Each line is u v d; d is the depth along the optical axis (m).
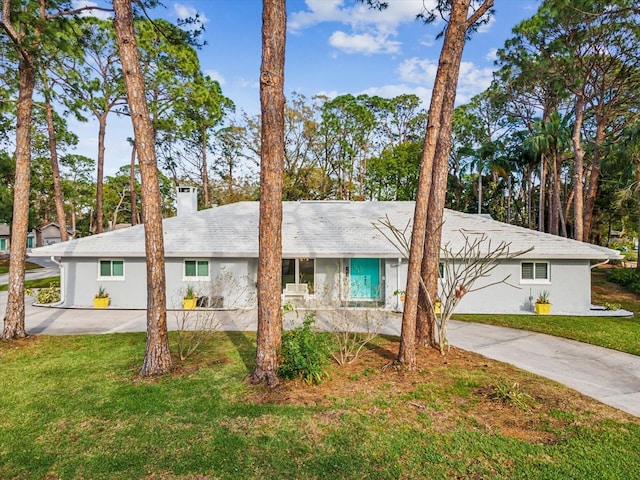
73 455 4.63
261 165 6.69
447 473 4.24
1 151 25.27
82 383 6.98
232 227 17.44
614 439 4.95
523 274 14.79
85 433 5.16
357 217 18.39
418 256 7.51
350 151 35.38
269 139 6.58
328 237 15.95
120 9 7.12
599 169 25.97
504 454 4.60
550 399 6.24
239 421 5.42
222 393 6.38
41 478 4.20
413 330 7.62
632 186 22.05
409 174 35.62
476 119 37.91
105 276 15.66
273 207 6.68
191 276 15.52
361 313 13.48
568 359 8.66
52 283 18.50
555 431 5.17
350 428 5.22
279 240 6.86
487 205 40.47
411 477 4.17
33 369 7.82
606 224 41.44
